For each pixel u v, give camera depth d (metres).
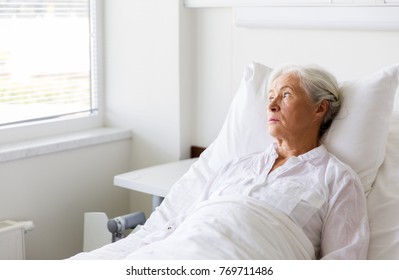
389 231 2.02
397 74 2.20
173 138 3.18
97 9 3.33
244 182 2.15
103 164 3.27
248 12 2.86
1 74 3.00
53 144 3.02
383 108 2.19
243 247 1.86
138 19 3.22
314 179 2.08
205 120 3.14
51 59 3.19
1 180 2.86
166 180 2.79
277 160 2.21
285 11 2.75
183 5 3.06
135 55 3.26
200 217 2.00
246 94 2.43
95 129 3.37
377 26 2.51
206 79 3.11
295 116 2.14
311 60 2.75
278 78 2.20
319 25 2.66
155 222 2.39
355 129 2.17
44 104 3.18
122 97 3.35
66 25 3.24
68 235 3.16
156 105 3.22
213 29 3.04
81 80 3.33
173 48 3.10
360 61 2.62
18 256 2.82
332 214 2.00
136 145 3.35
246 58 2.95
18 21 3.04
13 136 3.04
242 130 2.40
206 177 2.43
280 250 1.90
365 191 2.14
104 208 3.30
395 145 2.24
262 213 1.96
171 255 1.87
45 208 3.04
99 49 3.37
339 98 2.22
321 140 2.23
